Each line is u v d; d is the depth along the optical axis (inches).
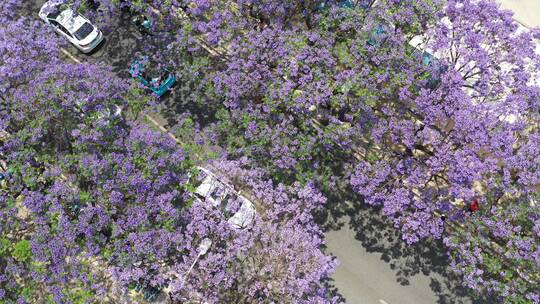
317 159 1305.4
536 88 1154.7
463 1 1234.0
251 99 1235.2
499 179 1136.2
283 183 1240.8
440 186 1284.4
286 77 1229.1
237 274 1088.8
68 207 1077.8
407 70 1178.6
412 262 1344.7
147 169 1075.3
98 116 1122.7
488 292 1229.7
